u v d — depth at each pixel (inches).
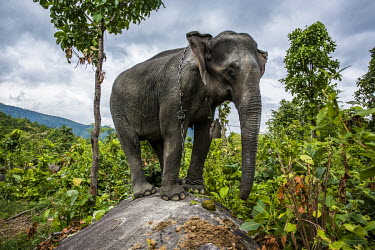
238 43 131.7
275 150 152.3
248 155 118.1
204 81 134.2
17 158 445.7
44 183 349.1
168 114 145.7
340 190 96.2
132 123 173.0
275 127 211.3
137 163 172.7
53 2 238.2
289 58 422.9
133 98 169.0
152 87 158.7
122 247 101.0
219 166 176.9
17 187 360.8
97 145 237.8
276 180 137.4
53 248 144.3
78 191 207.9
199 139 160.4
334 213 94.3
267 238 95.0
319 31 425.4
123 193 245.4
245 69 126.0
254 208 103.0
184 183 164.7
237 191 148.3
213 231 99.3
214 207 123.5
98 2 229.9
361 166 134.6
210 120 157.5
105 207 199.6
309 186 93.2
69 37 235.6
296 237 100.3
